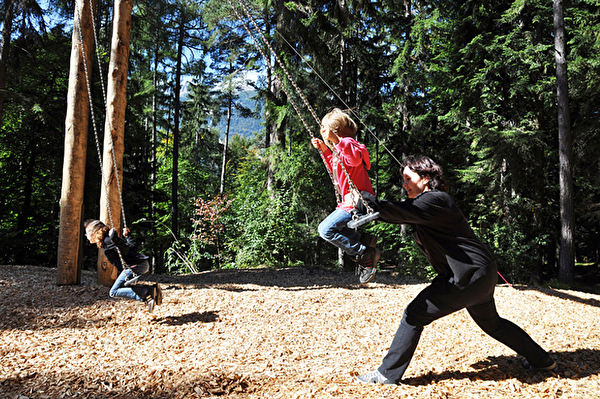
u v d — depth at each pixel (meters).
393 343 3.27
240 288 8.35
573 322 5.87
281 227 15.23
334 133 3.10
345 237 3.05
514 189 16.33
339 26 15.95
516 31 15.01
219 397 3.17
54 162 18.61
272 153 16.02
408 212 2.90
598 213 16.94
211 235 15.47
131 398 3.16
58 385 3.40
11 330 5.23
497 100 15.98
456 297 3.06
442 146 21.28
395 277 11.27
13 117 18.30
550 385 3.23
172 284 8.81
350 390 3.14
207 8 17.91
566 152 13.77
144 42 22.02
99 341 4.87
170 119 29.02
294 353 4.35
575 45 15.16
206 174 37.19
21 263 16.94
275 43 14.95
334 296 7.37
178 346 4.66
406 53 18.27
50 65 17.97
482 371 3.58
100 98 16.30
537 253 14.09
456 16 16.98
